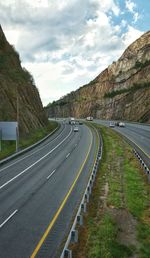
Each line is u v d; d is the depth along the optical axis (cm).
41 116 8250
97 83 16450
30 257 1474
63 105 19638
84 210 2031
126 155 4462
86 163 3806
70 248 1529
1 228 1806
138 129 8394
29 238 1675
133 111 11369
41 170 3425
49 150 4953
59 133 7619
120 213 2106
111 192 2578
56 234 1727
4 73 6650
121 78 14488
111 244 1617
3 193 2523
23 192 2548
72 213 2058
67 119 15300
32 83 8950
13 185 2778
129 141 6031
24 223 1880
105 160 4025
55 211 2092
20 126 5709
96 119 13788
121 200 2400
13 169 3494
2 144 4725
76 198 2391
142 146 5322
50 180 2959
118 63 15550
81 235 1703
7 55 7600
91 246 1577
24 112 6419
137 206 2259
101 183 2872
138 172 3381
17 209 2130
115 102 13450
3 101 5572
